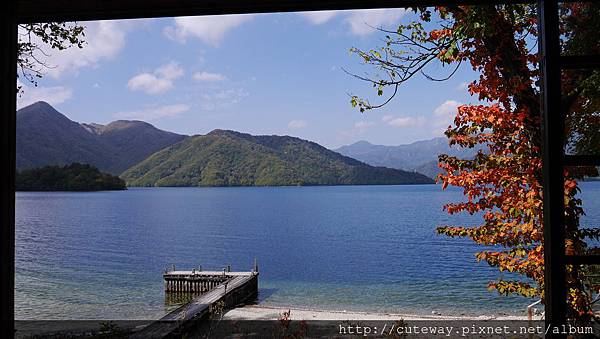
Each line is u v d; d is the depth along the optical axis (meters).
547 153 2.20
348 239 41.34
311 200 109.31
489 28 4.90
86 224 56.97
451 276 24.16
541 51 2.27
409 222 56.09
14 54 2.58
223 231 49.22
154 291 21.58
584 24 2.19
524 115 5.01
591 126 2.20
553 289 2.17
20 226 54.12
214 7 2.68
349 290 21.34
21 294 20.92
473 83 5.55
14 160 2.54
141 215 70.19
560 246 2.17
